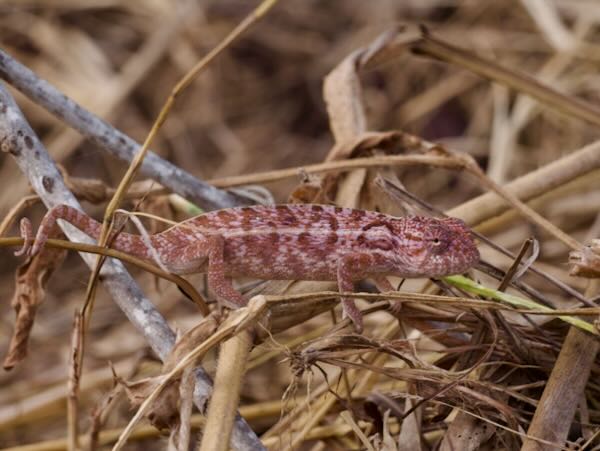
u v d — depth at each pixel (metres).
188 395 0.36
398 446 0.39
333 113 0.48
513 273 0.40
